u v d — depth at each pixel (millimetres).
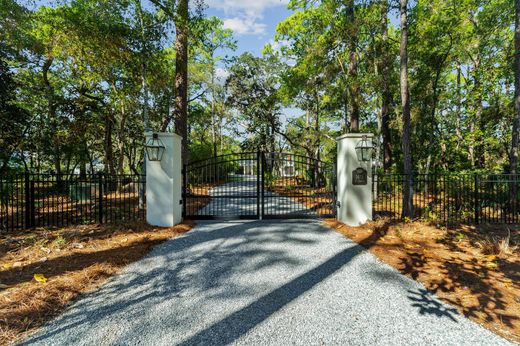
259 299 2893
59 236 5039
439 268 3691
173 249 4582
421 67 12203
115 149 22422
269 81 20562
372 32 11203
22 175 6422
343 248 4645
